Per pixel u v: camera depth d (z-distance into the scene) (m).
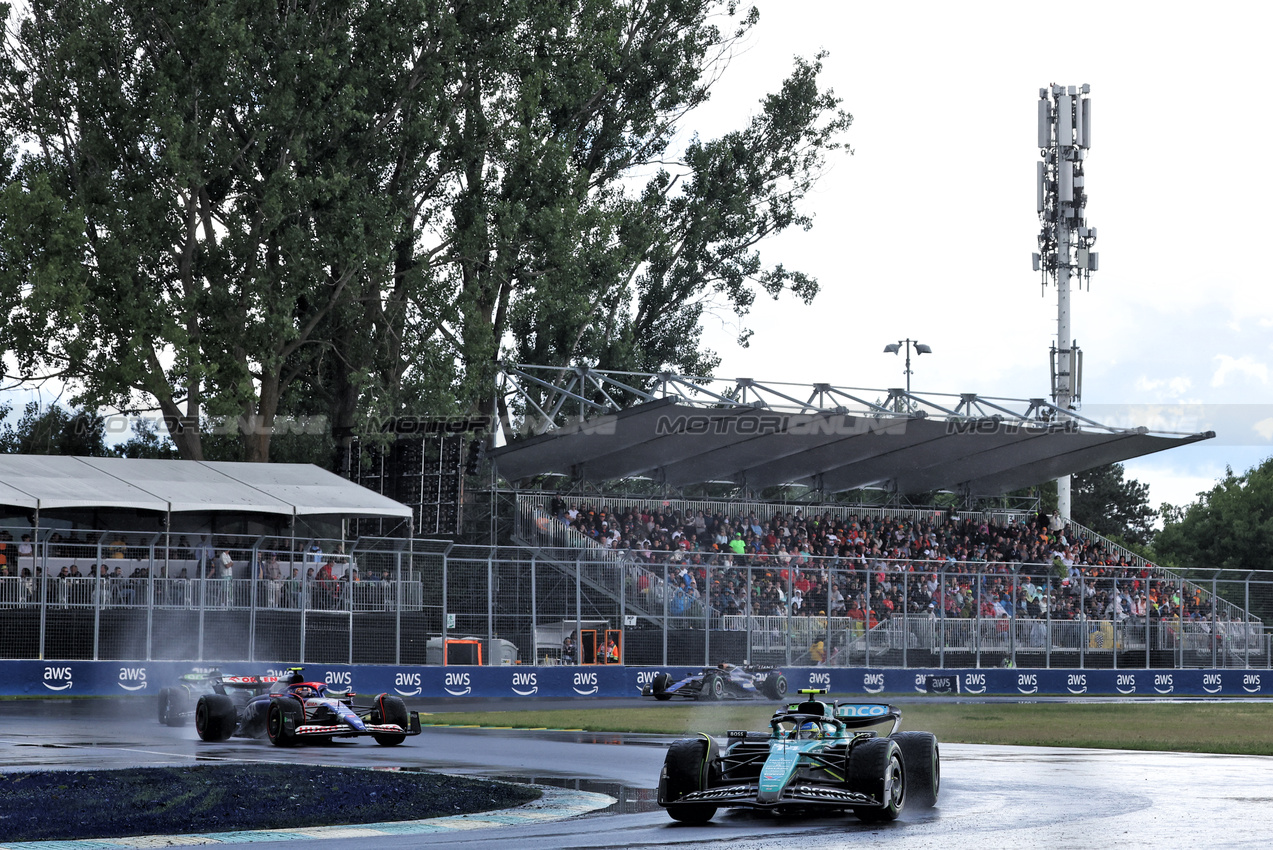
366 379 48.19
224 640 36.47
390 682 38.34
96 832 11.95
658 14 58.81
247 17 46.38
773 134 62.22
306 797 14.31
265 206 44.88
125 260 44.62
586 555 46.53
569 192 51.38
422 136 48.12
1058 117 68.56
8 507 40.66
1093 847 11.45
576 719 30.48
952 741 25.36
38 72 46.66
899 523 60.25
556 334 58.41
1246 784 17.02
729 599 45.19
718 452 53.66
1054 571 53.44
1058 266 68.12
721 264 63.59
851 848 11.38
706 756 13.34
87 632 34.84
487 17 50.00
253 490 42.44
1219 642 52.94
